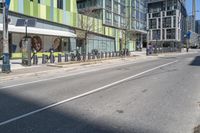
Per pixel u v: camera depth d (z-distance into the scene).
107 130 6.72
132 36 74.25
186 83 14.93
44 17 39.62
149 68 24.73
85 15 52.78
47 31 38.09
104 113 8.33
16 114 8.25
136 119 7.68
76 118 7.77
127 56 45.69
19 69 22.00
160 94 11.55
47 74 20.22
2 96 11.23
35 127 6.95
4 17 19.45
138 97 10.88
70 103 9.74
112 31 64.06
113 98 10.66
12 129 6.79
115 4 66.06
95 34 55.91
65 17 44.88
